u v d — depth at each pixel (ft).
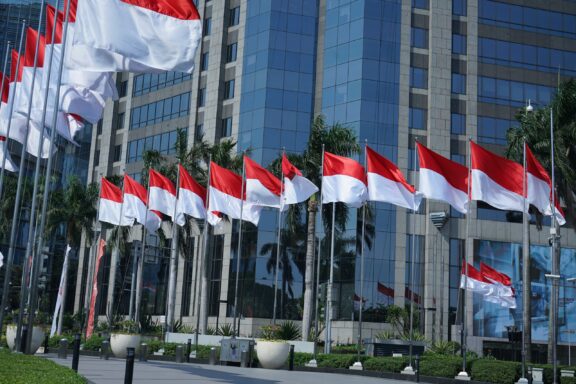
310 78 222.48
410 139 213.66
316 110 220.64
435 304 202.90
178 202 145.48
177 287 229.04
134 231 238.68
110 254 253.65
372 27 218.18
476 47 224.94
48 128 93.76
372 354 127.34
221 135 230.07
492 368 96.17
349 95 214.69
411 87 217.56
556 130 137.08
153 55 69.77
